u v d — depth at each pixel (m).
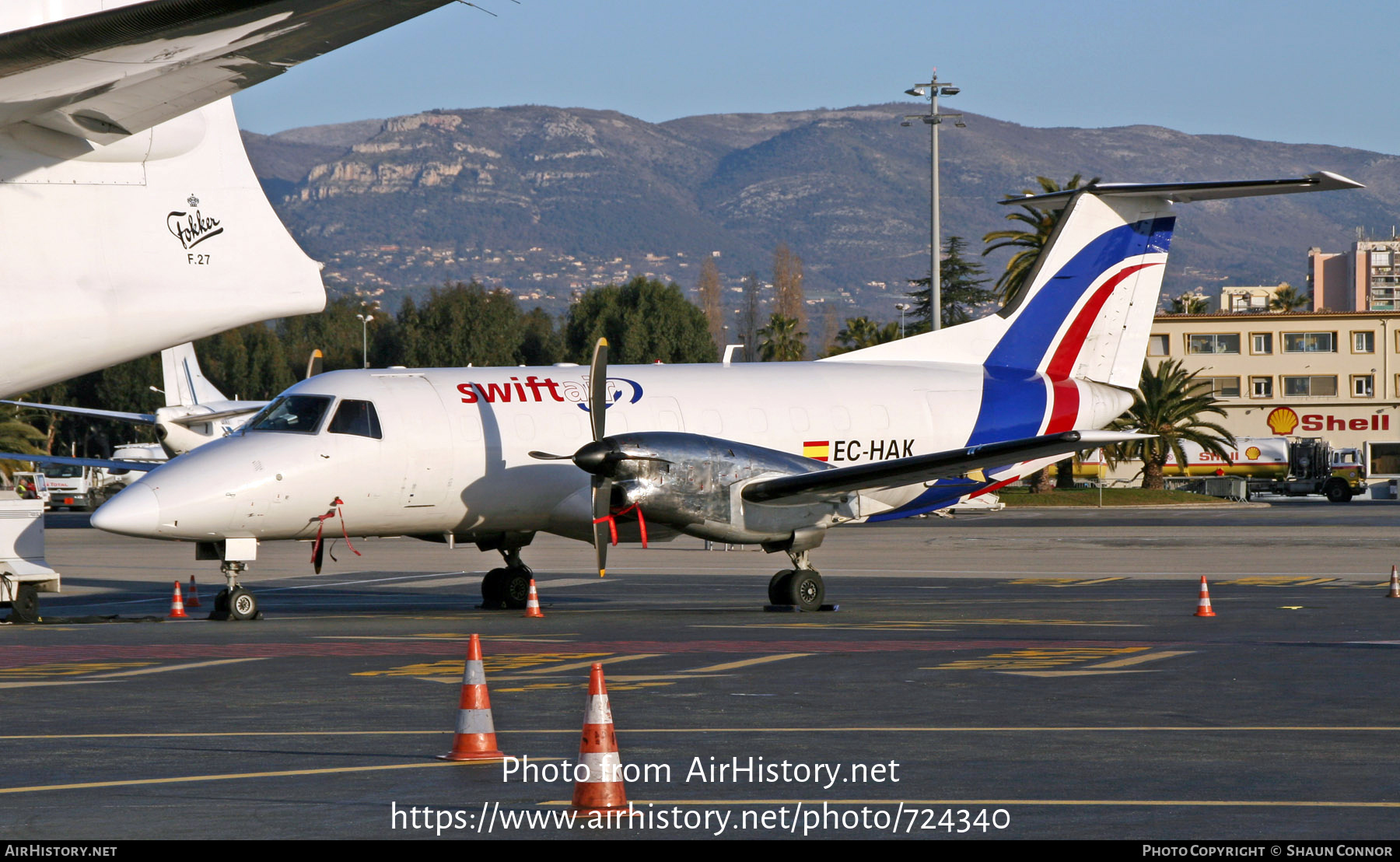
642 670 46.75
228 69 28.83
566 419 73.62
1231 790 27.84
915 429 79.88
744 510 68.94
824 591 72.25
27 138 37.78
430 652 52.22
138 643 55.47
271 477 66.44
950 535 144.62
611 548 129.38
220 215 40.53
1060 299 84.69
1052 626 61.78
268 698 40.62
